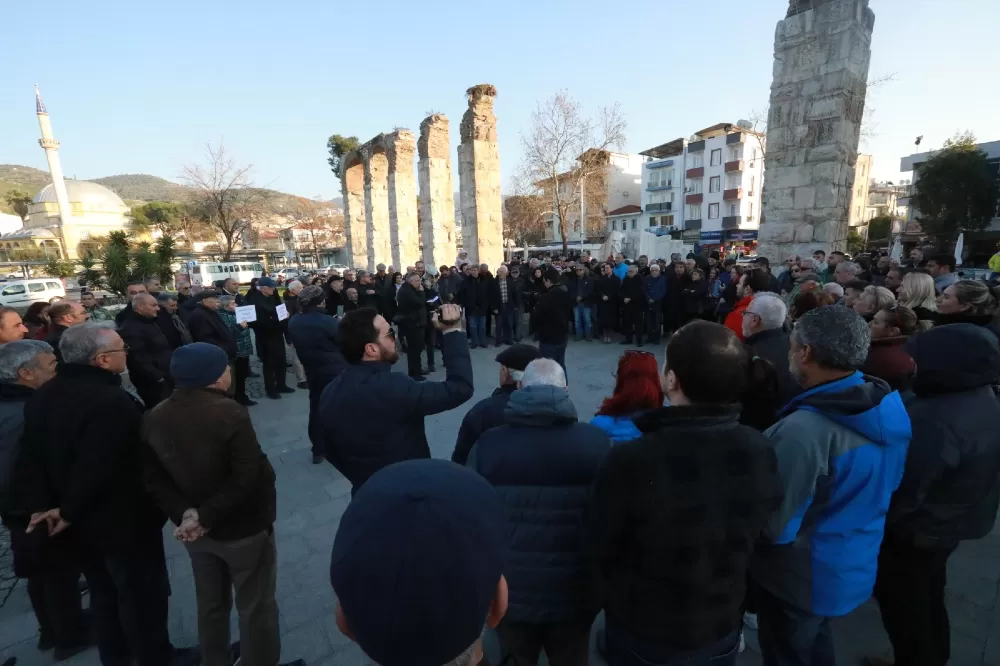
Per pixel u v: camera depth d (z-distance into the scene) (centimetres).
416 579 73
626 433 218
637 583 145
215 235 4716
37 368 250
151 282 589
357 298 924
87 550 230
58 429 212
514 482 171
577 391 696
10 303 2198
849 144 834
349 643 270
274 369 726
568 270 1124
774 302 296
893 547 207
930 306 388
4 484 225
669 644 145
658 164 5006
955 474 193
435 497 81
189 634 279
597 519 148
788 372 281
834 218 837
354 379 243
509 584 171
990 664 235
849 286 459
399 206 2186
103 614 237
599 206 4522
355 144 4022
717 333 146
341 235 5388
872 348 266
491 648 227
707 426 142
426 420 587
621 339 1057
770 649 191
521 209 4022
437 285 1169
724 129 4603
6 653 269
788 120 860
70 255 5434
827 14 801
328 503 420
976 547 331
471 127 1677
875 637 257
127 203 7369
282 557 346
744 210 4356
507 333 1034
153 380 498
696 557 136
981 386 197
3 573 343
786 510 165
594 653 254
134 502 225
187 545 220
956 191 2564
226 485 207
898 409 177
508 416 176
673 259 1030
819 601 175
